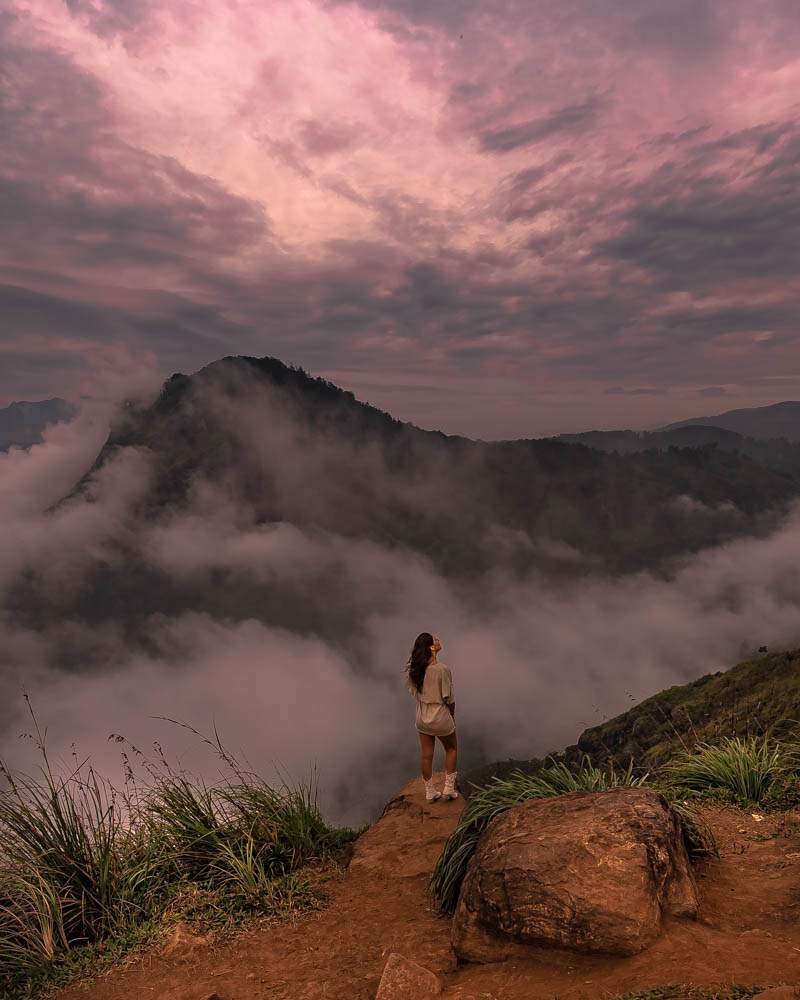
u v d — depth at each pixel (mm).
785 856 4238
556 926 3242
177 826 5473
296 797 5996
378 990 3115
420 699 6336
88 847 4922
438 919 4273
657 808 3854
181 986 3846
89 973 4148
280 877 5238
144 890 5000
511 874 3514
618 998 2641
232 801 5711
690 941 3027
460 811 6082
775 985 2500
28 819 4797
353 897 4859
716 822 5102
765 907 3535
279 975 3840
